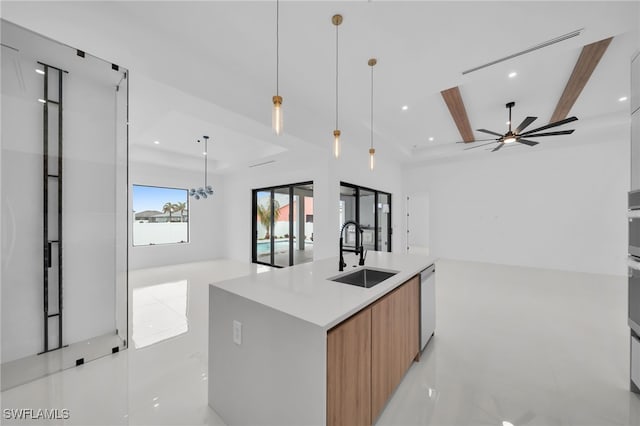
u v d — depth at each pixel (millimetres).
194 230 7070
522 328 2783
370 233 6535
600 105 4207
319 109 3959
